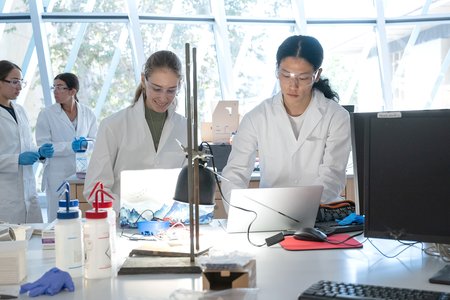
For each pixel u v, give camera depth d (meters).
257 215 1.92
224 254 1.36
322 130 2.43
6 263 1.40
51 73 5.71
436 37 6.17
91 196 2.02
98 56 5.75
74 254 1.45
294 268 1.50
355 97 6.25
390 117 1.47
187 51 1.54
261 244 1.78
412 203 1.45
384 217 1.47
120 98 5.85
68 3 5.66
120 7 5.73
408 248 1.71
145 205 2.04
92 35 5.73
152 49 5.83
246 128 2.47
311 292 1.21
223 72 5.92
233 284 1.26
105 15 5.65
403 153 1.46
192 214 1.54
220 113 4.11
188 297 1.23
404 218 1.45
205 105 6.06
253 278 1.32
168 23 5.82
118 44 5.77
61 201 1.52
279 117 2.45
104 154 2.34
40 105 5.75
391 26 6.16
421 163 1.44
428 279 1.36
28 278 1.46
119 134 2.38
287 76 2.24
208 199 1.65
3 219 3.49
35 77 5.73
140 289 1.33
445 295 1.18
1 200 3.49
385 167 1.47
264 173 2.52
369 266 1.51
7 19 5.54
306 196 1.91
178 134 2.47
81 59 5.73
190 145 1.55
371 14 6.15
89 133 4.52
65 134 4.37
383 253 1.65
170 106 2.45
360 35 6.20
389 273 1.43
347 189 3.65
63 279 1.33
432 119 1.42
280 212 1.93
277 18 6.04
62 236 1.45
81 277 1.45
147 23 5.78
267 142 2.46
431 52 6.19
